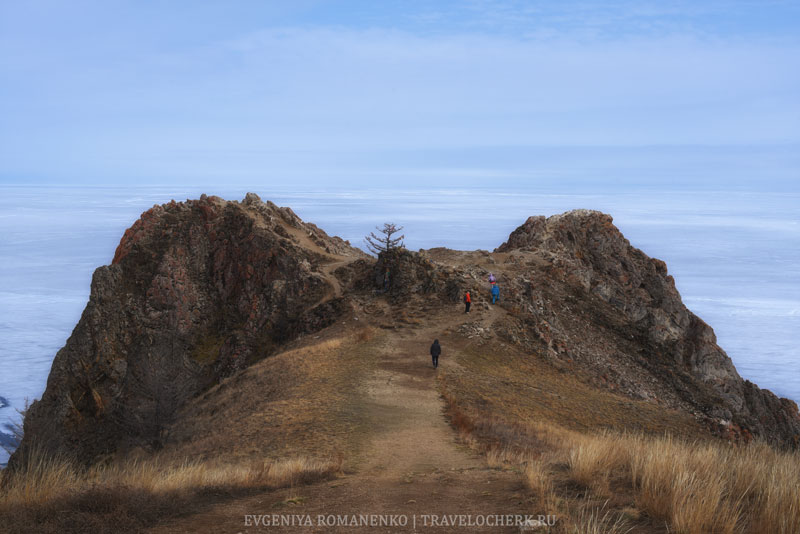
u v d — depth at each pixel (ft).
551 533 26.61
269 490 43.19
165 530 30.83
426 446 75.15
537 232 316.19
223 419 120.47
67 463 40.81
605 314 259.60
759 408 248.32
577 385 167.73
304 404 105.40
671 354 248.11
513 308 208.44
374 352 156.66
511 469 49.93
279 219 367.45
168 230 346.54
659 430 138.31
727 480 33.94
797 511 24.68
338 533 29.73
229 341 285.84
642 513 28.86
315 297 280.10
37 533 28.45
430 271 233.35
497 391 130.41
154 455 103.86
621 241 329.11
